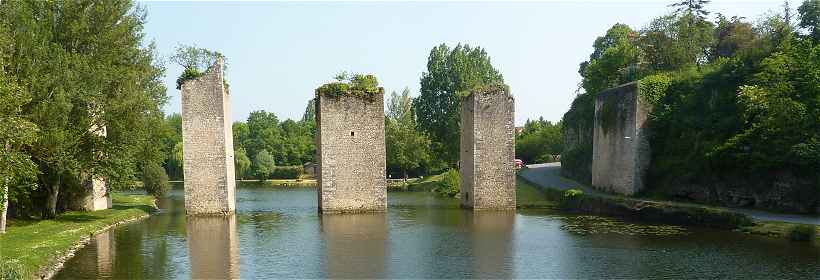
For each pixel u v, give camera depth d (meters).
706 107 37.50
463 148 41.81
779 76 32.34
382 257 23.38
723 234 27.27
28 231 26.84
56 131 26.80
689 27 54.03
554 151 79.62
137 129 31.41
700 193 34.88
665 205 32.28
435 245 25.86
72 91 27.67
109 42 31.16
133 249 24.86
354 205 37.50
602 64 59.09
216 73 35.56
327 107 36.94
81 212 36.00
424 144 75.62
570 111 60.03
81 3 30.70
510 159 39.16
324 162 36.97
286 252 24.33
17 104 21.84
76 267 21.25
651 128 39.16
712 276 19.59
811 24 40.09
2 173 21.75
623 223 32.09
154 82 34.12
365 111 37.47
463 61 69.62
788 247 23.50
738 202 32.59
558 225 31.66
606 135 43.09
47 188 32.38
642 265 21.45
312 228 31.05
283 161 105.44
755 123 32.47
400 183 71.94
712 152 33.25
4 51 24.80
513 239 27.27
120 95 30.38
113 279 19.45
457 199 50.72
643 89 39.28
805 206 29.19
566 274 20.34
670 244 25.20
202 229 30.77
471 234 28.89
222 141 35.72
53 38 29.53
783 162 29.83
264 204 46.62
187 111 35.38
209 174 35.78
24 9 27.27
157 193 54.78
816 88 30.38
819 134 28.80
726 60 42.00
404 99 85.38
